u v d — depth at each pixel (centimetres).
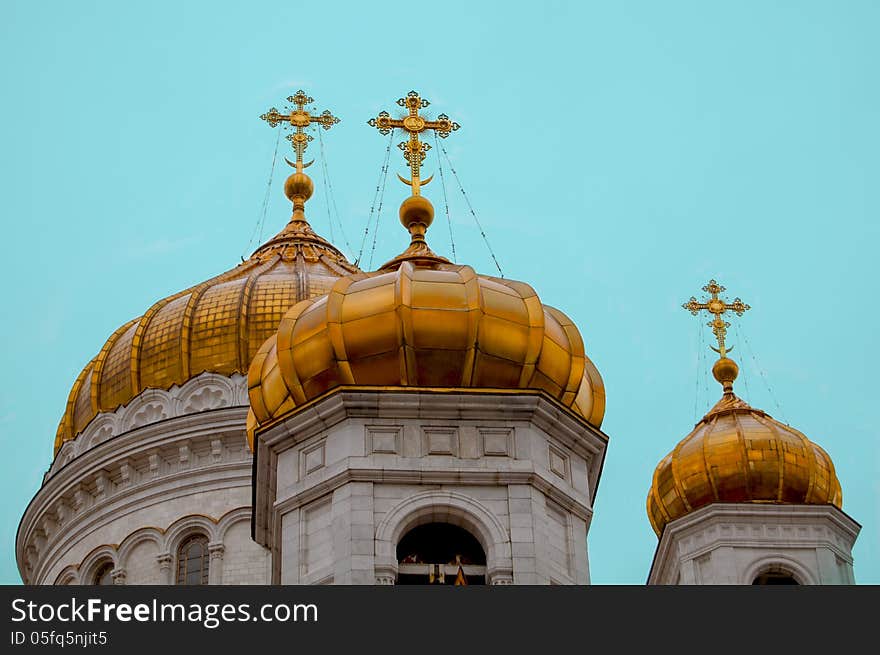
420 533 11856
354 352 12225
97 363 17725
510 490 11838
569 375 12469
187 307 17588
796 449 15038
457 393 12031
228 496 16375
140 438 16700
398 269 12700
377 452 11856
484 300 12325
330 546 11606
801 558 14600
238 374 16912
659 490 15338
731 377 16350
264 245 19450
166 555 16200
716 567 14575
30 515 17462
